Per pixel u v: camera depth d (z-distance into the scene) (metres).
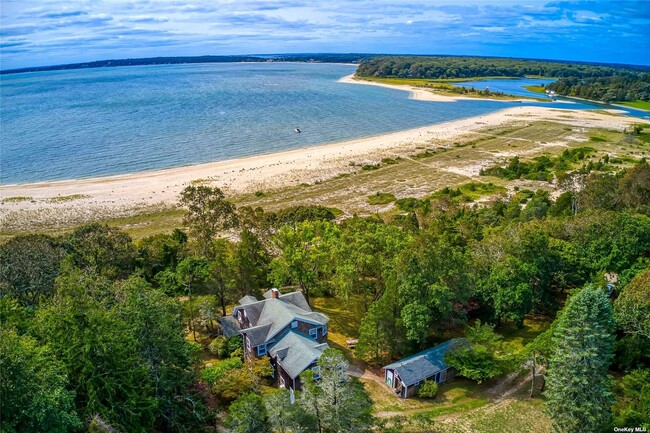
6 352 25.36
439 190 113.88
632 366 42.09
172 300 42.38
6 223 92.19
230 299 58.84
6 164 132.88
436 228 70.19
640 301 41.69
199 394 36.59
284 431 31.86
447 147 154.62
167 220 95.12
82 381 29.41
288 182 119.25
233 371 42.38
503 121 198.12
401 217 87.62
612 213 61.00
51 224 92.44
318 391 33.22
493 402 42.38
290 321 46.88
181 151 148.00
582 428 34.25
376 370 47.69
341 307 60.00
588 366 33.78
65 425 25.81
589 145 155.50
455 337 51.78
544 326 54.59
